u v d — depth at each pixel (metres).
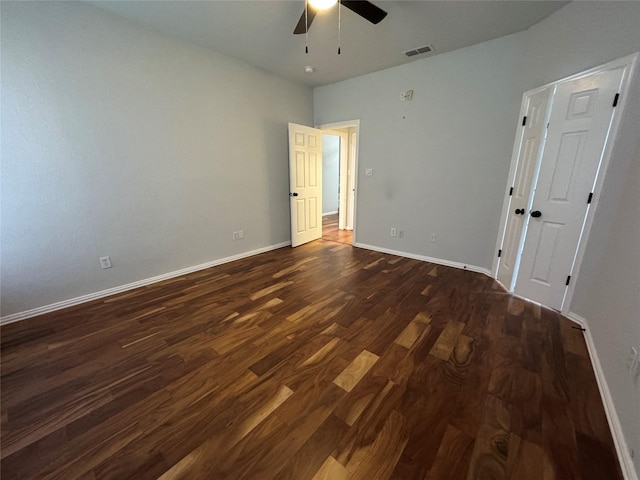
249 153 3.66
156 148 2.79
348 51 3.03
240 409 1.40
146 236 2.86
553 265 2.34
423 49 2.97
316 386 1.54
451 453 1.17
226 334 2.03
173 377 1.61
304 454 1.17
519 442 1.22
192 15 2.37
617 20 1.82
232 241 3.69
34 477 1.09
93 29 2.27
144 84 2.62
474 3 2.17
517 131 2.73
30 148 2.11
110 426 1.30
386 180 3.87
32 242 2.20
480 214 3.18
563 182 2.21
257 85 3.57
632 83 1.75
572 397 1.46
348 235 5.22
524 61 2.62
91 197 2.45
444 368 1.68
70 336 2.01
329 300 2.56
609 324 1.61
